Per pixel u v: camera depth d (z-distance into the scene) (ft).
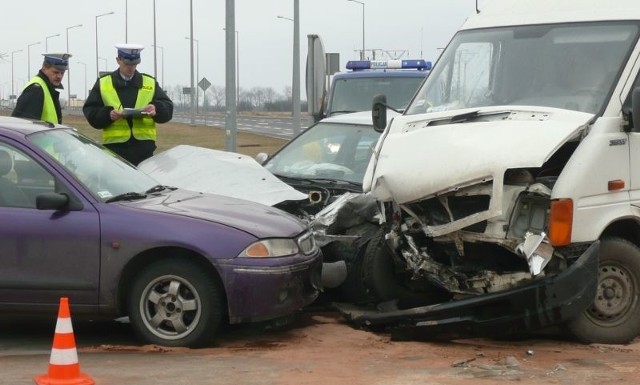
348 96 51.39
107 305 21.61
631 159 21.93
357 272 25.49
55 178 22.07
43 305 21.74
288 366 19.71
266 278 21.36
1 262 21.63
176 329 21.50
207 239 21.24
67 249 21.53
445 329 22.36
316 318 25.43
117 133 31.71
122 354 20.93
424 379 18.61
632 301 22.57
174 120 220.43
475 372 19.29
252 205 24.14
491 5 26.53
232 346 21.84
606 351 21.70
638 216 21.99
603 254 22.15
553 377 18.89
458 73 25.17
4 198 22.03
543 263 20.52
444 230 21.34
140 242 21.29
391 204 23.17
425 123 23.13
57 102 31.63
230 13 57.16
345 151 30.50
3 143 22.45
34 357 20.62
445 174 20.83
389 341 22.77
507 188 20.67
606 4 23.99
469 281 21.94
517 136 20.79
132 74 31.73
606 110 21.85
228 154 30.37
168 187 25.72
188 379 18.39
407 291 25.09
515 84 23.79
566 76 23.16
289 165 30.86
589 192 21.03
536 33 24.40
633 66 22.48
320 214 26.13
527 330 21.61
